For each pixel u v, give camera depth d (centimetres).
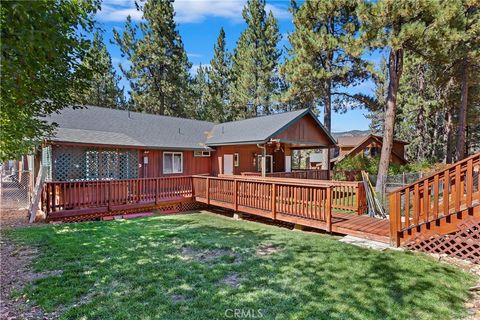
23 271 394
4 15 218
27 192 1129
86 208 852
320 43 1562
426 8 1004
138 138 1259
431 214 486
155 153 1312
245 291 337
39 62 298
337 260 444
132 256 458
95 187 878
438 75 1880
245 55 2555
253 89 2536
